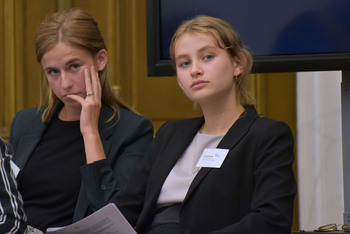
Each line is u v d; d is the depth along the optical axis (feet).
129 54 44.60
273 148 21.40
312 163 41.75
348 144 29.66
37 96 44.86
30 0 44.98
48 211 27.96
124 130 28.73
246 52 23.32
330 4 29.53
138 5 44.70
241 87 23.52
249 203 21.38
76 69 28.09
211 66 22.44
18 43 44.78
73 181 28.14
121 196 24.61
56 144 29.14
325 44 29.66
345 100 29.73
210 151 22.24
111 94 29.76
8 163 23.70
